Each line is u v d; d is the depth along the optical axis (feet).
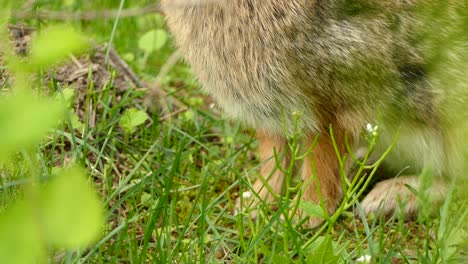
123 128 16.08
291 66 13.57
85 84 17.17
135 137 16.88
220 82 14.35
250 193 14.57
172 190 14.89
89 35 19.67
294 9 13.33
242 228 12.45
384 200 13.98
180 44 14.90
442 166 14.90
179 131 16.03
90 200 4.44
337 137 14.26
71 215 4.40
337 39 13.39
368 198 15.17
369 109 13.93
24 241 4.39
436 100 14.08
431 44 13.70
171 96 18.94
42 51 4.75
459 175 14.82
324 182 14.51
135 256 11.75
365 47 13.44
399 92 13.88
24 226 4.40
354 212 14.89
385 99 13.88
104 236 12.39
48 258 10.51
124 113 17.15
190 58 14.74
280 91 13.83
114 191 13.58
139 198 14.06
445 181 15.10
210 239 12.86
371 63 13.55
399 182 15.33
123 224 12.42
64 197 4.43
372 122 14.06
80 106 16.71
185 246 12.03
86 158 14.64
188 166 16.26
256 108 14.28
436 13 13.55
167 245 11.98
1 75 14.82
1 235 4.38
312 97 13.83
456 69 13.99
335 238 13.89
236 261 11.93
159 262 11.55
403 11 13.41
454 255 11.98
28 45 16.14
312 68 13.56
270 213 13.79
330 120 14.14
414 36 13.57
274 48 13.55
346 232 13.85
